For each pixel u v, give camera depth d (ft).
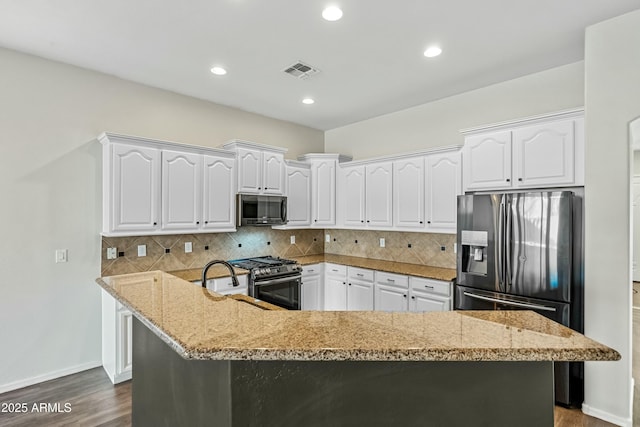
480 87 11.69
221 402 3.80
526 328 3.81
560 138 8.65
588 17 7.52
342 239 16.49
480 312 4.56
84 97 10.21
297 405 3.78
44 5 7.12
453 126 12.51
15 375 9.08
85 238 10.19
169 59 9.65
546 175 8.87
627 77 7.36
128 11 7.36
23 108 9.22
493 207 9.19
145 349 5.93
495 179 9.91
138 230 10.15
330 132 17.34
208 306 4.72
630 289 7.37
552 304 8.16
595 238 7.71
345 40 8.57
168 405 5.15
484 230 9.37
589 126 7.81
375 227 13.75
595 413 7.77
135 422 6.33
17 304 9.12
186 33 8.27
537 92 10.47
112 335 9.50
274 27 7.98
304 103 13.38
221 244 13.28
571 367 8.13
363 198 14.21
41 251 9.48
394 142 14.48
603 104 7.64
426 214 12.07
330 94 12.39
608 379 7.61
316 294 14.43
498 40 8.54
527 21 7.68
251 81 11.17
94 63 9.89
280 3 7.06
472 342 3.37
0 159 8.89
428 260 13.17
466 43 8.70
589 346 3.25
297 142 16.35
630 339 7.38
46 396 8.70
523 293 8.63
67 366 9.89
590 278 7.77
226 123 13.65
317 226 15.29
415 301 11.47
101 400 8.52
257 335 3.57
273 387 3.74
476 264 9.78
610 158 7.54
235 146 12.59
